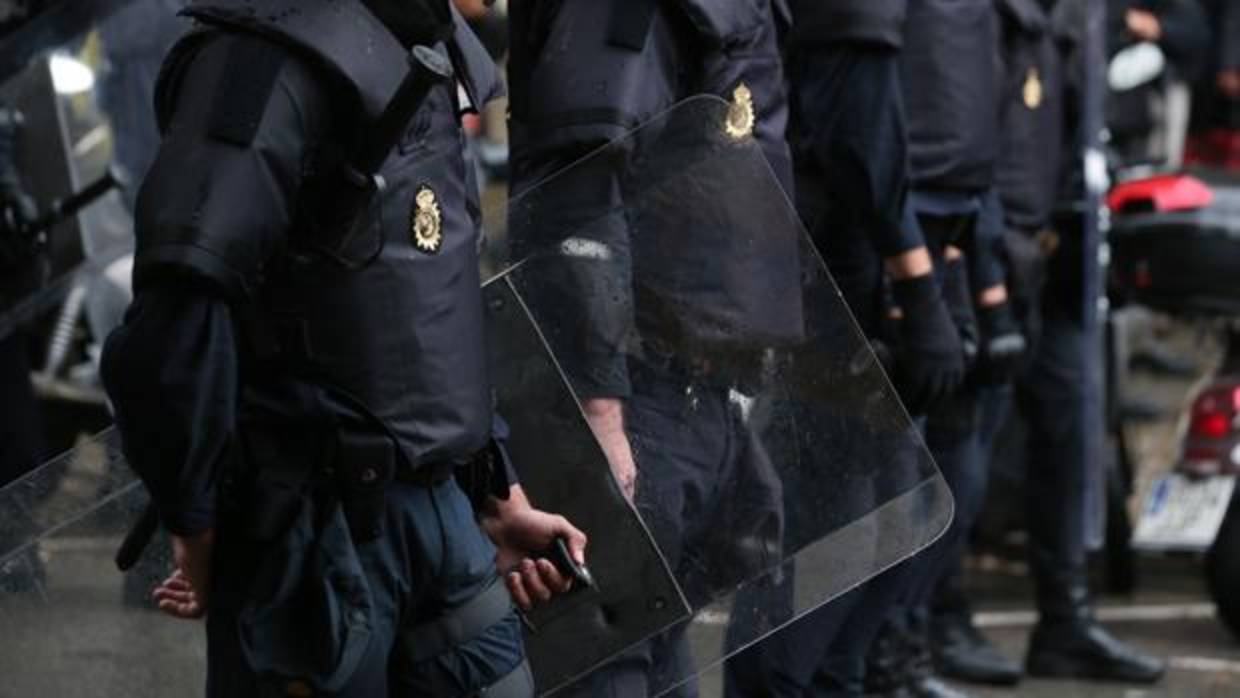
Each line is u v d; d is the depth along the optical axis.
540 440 5.79
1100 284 10.44
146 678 5.43
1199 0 16.38
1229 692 10.42
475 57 5.36
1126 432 12.47
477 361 5.13
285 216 4.79
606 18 5.96
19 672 5.43
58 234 8.39
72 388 10.88
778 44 6.68
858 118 7.43
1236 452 11.42
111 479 5.40
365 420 4.93
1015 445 11.80
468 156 5.36
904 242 7.64
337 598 4.88
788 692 7.61
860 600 8.26
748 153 5.81
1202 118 16.55
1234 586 10.81
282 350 4.91
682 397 5.83
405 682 5.16
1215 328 13.34
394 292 4.95
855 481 5.82
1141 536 11.64
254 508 4.91
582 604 5.80
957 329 8.55
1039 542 10.56
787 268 5.81
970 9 8.52
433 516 5.08
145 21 8.37
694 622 5.88
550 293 5.77
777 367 5.83
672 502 5.81
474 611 5.16
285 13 4.82
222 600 4.99
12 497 5.40
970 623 10.57
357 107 4.83
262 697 4.95
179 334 4.68
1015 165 9.55
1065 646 10.59
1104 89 10.99
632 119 5.86
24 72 8.36
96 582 5.41
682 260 5.80
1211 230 11.41
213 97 4.77
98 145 8.44
